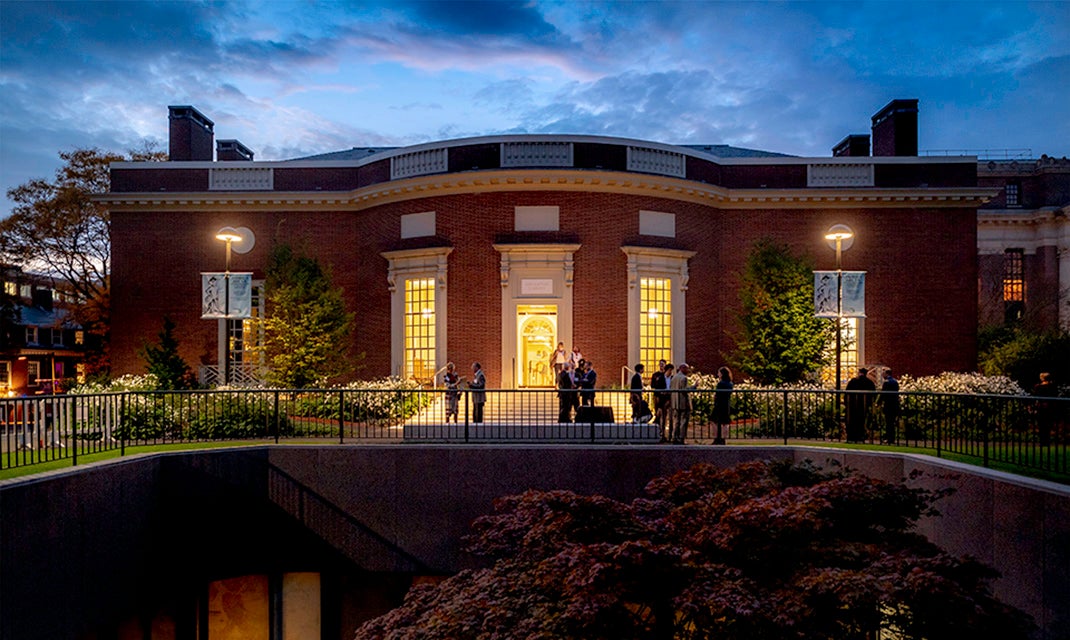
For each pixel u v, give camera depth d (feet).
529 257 75.87
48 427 44.73
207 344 86.17
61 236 126.62
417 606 26.14
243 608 44.80
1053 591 24.93
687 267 80.69
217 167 86.28
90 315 128.98
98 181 125.70
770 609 19.52
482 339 76.13
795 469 29.55
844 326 80.74
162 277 86.69
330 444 44.70
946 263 85.05
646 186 77.15
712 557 22.61
